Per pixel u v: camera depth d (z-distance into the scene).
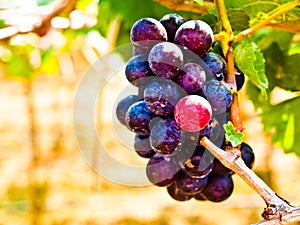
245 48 0.54
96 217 2.71
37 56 1.31
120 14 0.88
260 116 0.80
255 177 0.48
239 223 2.50
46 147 3.37
